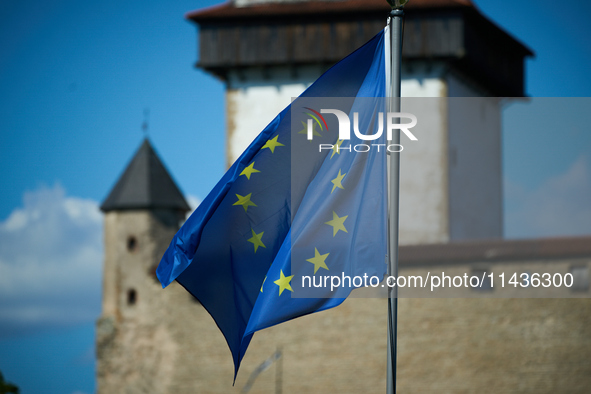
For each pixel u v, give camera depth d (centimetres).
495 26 4241
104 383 4334
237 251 1027
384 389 3806
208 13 4184
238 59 4150
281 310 968
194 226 1026
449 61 3959
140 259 4503
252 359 3966
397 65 960
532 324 3656
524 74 4541
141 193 4600
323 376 3875
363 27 4112
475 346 3716
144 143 4791
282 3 4184
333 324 3891
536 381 3659
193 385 4103
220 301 1027
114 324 4381
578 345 3616
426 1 4016
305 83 4150
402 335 3784
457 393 3722
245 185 1024
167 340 4209
